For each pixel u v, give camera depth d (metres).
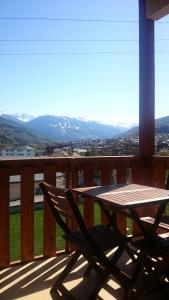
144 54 4.20
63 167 3.56
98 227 2.97
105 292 2.79
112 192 2.68
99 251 2.39
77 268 3.29
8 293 2.81
